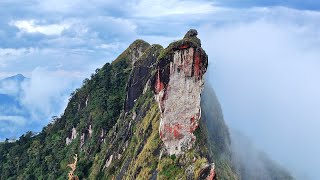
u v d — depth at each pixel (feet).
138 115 444.14
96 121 572.51
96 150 545.85
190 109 339.77
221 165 378.94
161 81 343.46
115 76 621.72
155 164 348.38
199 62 336.70
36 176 624.18
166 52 341.62
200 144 335.26
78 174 527.40
